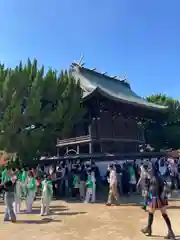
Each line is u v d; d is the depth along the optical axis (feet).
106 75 114.83
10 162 68.59
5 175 53.16
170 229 26.11
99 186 68.33
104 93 74.79
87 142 77.10
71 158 71.00
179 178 66.03
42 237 28.50
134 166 64.85
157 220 35.09
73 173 60.80
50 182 41.68
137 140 95.40
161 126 127.24
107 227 32.17
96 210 44.14
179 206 45.85
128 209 44.19
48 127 64.28
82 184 56.03
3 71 69.15
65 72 70.33
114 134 85.56
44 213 40.70
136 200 53.16
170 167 66.08
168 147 129.80
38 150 65.36
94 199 53.83
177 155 76.43
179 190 63.98
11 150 62.49
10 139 61.41
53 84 64.80
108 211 42.93
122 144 89.97
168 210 42.50
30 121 62.13
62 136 66.95
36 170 60.85
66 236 28.60
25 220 37.14
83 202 53.16
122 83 122.62
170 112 125.29
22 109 66.80
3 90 63.62
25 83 63.67
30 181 44.39
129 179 61.82
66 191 60.70
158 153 76.89
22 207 48.49
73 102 67.21
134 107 90.02
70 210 44.55
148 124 126.82
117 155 70.38
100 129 80.94
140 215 39.01
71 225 33.63
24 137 61.36
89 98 74.54
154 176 27.04
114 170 51.26
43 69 65.51
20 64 66.39
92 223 34.53
